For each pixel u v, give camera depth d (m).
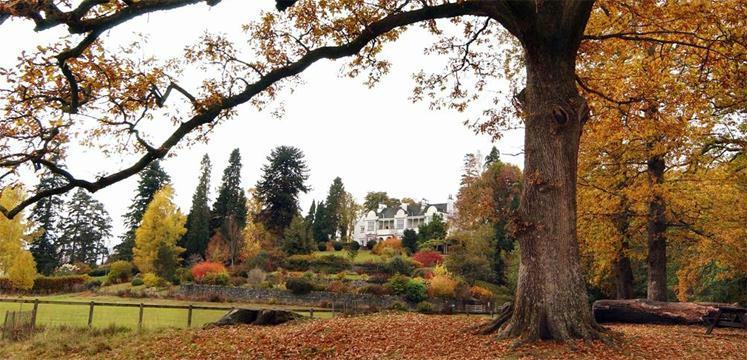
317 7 11.58
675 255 24.69
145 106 9.37
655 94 13.38
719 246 17.72
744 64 13.73
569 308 9.45
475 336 10.12
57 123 8.67
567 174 9.98
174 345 11.77
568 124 10.08
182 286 38.41
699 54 12.59
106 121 9.19
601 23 13.60
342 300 36.03
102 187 8.84
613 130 14.65
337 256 55.25
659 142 16.09
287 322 14.68
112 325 15.81
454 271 45.34
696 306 13.78
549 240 9.73
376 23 11.11
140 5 8.25
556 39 10.04
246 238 61.56
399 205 109.25
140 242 50.06
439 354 9.03
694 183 17.08
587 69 14.91
